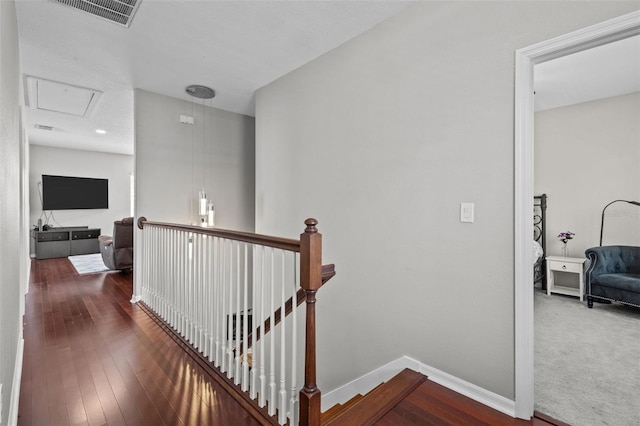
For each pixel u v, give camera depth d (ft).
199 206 13.99
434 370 6.63
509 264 5.65
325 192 9.35
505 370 5.67
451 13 6.47
